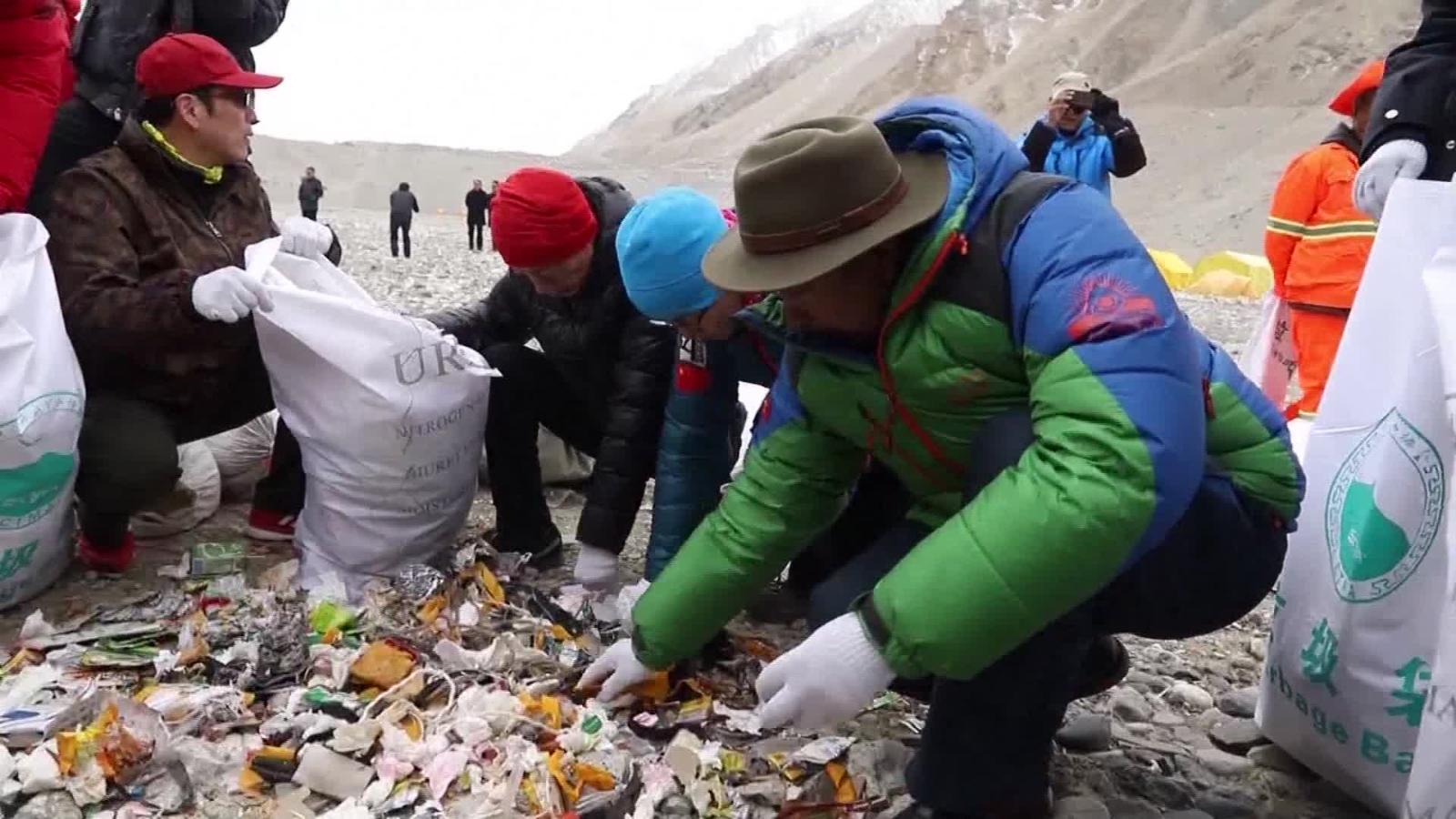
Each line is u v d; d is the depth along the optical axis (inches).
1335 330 185.0
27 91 127.2
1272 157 2288.4
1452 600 74.3
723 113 6712.6
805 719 76.2
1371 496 91.3
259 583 128.8
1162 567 85.6
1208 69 3240.7
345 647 114.7
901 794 95.4
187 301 122.2
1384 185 130.0
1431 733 74.4
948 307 80.9
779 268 78.7
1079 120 213.9
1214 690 122.1
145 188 131.5
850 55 6525.6
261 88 134.7
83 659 110.5
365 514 126.1
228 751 97.0
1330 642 94.8
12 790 88.4
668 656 97.9
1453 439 79.0
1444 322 81.8
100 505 128.8
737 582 95.8
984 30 5108.3
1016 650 82.7
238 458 160.6
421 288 564.1
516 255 121.6
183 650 111.9
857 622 75.9
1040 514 72.0
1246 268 911.7
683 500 118.9
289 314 122.6
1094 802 94.0
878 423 88.9
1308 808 99.0
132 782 91.9
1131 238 78.4
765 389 175.2
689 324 109.3
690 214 104.2
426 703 105.1
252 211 143.7
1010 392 82.9
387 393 122.6
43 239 120.6
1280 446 89.0
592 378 135.3
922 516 95.7
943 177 81.7
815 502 95.3
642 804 92.3
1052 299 76.5
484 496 169.3
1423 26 132.2
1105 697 117.4
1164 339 74.6
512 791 91.7
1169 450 72.3
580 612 123.6
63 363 118.0
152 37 158.9
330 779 93.7
